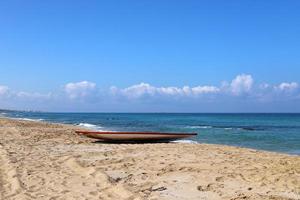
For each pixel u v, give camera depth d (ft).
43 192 25.68
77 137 71.82
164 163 37.70
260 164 37.42
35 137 68.03
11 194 25.07
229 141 84.53
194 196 25.03
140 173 32.45
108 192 25.75
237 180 29.66
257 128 147.13
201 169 34.30
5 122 128.16
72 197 24.39
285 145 77.15
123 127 140.15
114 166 35.94
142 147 55.01
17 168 33.78
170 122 209.56
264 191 26.25
